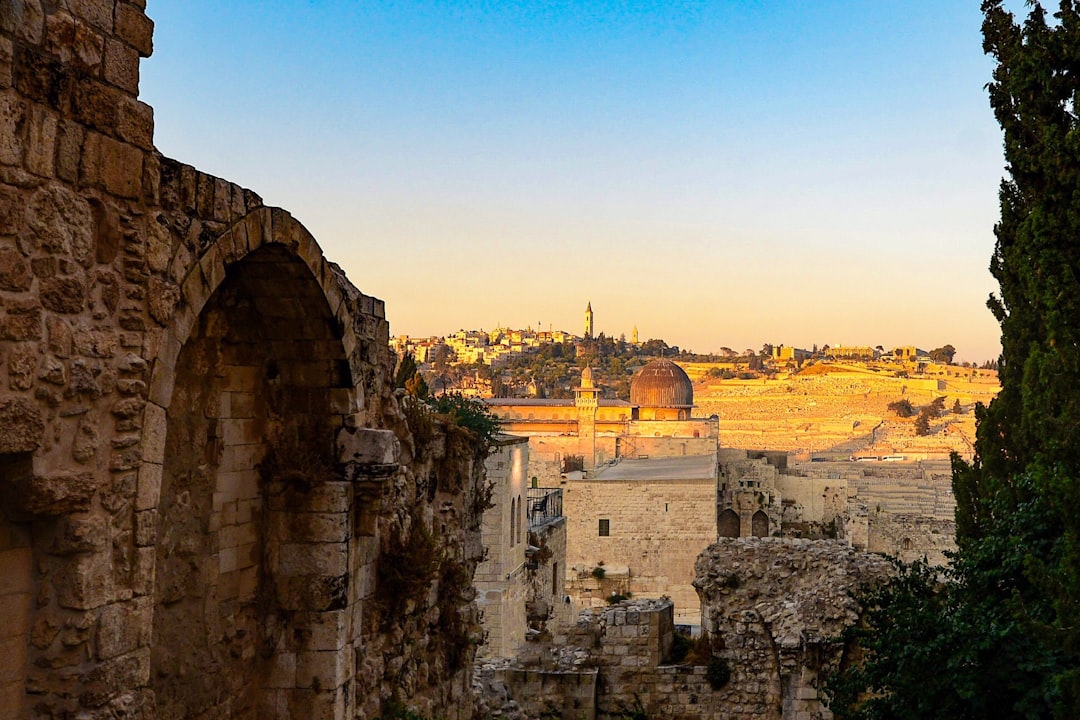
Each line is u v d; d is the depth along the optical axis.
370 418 16.03
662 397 130.38
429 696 18.58
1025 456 20.97
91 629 9.28
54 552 9.15
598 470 83.12
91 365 9.24
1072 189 14.47
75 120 9.03
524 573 40.78
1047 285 14.57
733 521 89.75
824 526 91.12
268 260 13.38
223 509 13.75
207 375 13.48
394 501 16.62
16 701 9.05
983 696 15.84
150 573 10.02
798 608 25.72
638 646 26.94
